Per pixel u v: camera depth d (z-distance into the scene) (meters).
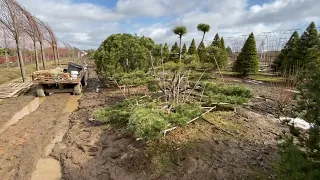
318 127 2.11
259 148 4.10
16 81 13.94
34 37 16.05
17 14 12.66
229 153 3.93
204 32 7.64
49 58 37.91
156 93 7.74
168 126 4.36
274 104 7.11
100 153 4.50
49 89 10.80
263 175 3.27
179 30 5.91
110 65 10.99
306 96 2.12
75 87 10.74
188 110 5.22
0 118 6.86
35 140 5.28
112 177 3.66
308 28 11.43
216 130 4.96
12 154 4.57
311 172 1.83
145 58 11.34
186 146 4.21
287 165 2.16
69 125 6.49
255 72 14.41
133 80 7.85
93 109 7.75
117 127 5.68
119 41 11.26
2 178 3.80
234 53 21.84
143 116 4.17
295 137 2.69
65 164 4.21
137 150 4.25
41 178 3.85
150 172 3.59
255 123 5.39
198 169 3.50
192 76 7.52
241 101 5.87
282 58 14.63
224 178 3.26
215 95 6.42
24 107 8.50
